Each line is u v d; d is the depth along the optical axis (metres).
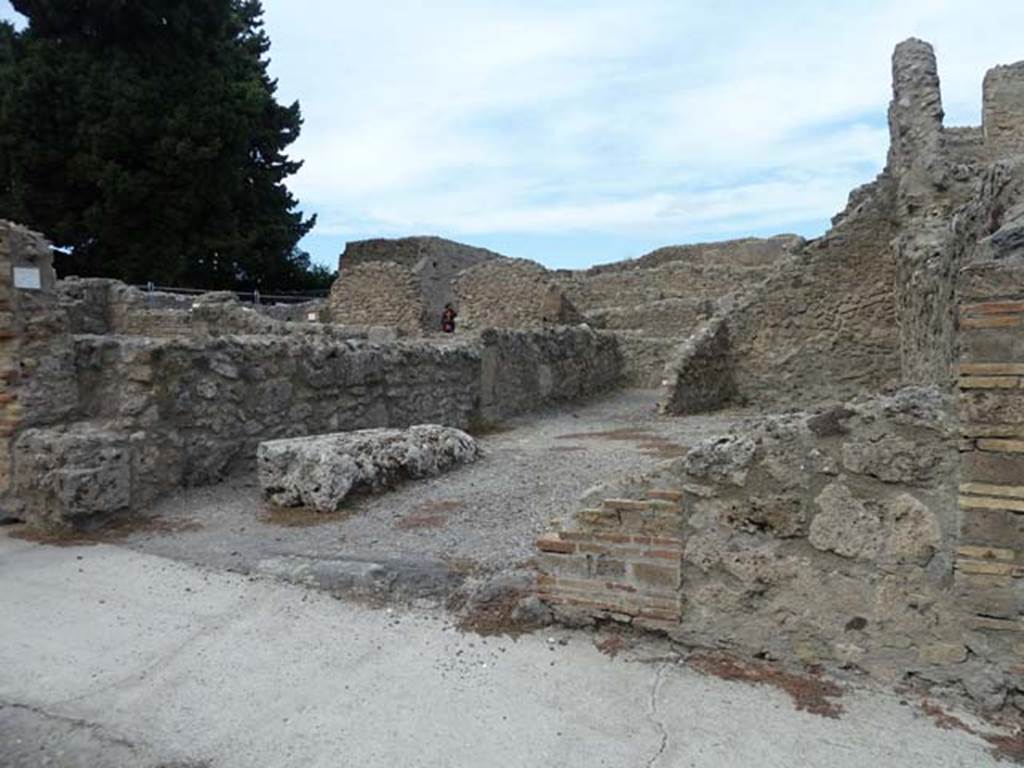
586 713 3.03
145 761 2.85
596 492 3.63
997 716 2.81
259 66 34.12
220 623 3.92
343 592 4.17
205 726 3.05
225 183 27.06
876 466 3.01
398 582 4.19
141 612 4.07
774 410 11.83
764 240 27.33
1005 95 15.64
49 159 24.73
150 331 15.67
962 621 2.88
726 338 12.55
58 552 5.01
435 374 9.84
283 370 7.33
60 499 5.33
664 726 2.92
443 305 28.31
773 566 3.21
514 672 3.35
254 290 30.34
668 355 17.03
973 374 2.81
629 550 3.51
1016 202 3.93
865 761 2.65
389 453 6.45
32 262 5.92
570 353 14.21
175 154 25.16
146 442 5.95
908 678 2.98
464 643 3.61
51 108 24.72
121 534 5.37
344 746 2.89
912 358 8.65
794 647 3.18
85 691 3.33
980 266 2.79
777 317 12.16
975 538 2.84
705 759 2.72
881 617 3.02
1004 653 2.81
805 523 3.15
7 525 5.65
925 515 2.94
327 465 5.77
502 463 7.50
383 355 8.81
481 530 5.11
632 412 12.64
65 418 6.07
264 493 6.04
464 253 30.25
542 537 3.74
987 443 2.80
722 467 3.30
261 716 3.11
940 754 2.65
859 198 12.86
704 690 3.12
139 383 5.98
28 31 26.50
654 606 3.46
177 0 26.72
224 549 4.92
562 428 10.80
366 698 3.21
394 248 28.64
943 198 9.95
